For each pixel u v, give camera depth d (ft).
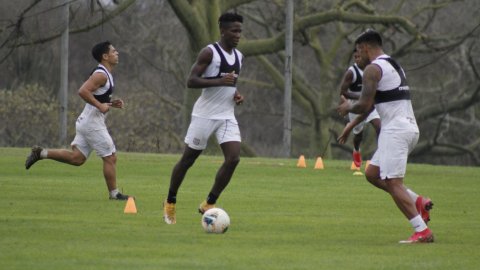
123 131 359.05
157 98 377.30
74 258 57.77
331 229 77.87
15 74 419.54
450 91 382.01
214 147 295.89
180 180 79.61
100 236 68.85
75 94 438.81
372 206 101.24
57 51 434.30
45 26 298.35
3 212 85.40
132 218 82.89
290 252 62.75
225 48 82.12
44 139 363.35
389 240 70.74
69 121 360.07
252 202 104.06
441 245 67.62
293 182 136.67
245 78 403.13
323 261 58.65
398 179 70.64
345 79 138.00
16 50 400.47
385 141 70.59
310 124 397.19
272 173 153.79
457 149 394.52
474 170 176.45
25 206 91.81
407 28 326.03
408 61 369.09
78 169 150.51
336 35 391.24
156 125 364.38
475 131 399.85
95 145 101.71
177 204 99.25
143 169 155.63
